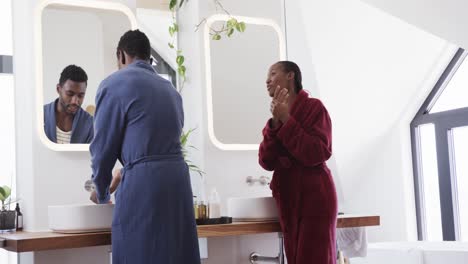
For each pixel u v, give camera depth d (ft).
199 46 10.05
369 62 15.03
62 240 6.89
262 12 10.74
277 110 8.00
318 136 7.95
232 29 10.33
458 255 13.04
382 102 16.17
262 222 8.50
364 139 16.62
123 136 7.00
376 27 14.40
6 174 12.95
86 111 8.99
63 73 8.84
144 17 9.98
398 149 17.06
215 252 9.44
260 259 9.49
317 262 7.88
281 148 8.26
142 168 6.79
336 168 16.71
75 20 9.03
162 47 10.19
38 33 8.70
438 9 12.35
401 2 12.46
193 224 7.07
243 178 10.18
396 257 13.96
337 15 13.66
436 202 17.02
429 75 16.40
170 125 7.06
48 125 8.63
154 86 7.09
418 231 17.07
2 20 13.03
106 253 8.59
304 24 13.46
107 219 7.32
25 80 8.72
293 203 8.11
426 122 16.94
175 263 6.81
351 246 9.73
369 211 17.16
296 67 8.52
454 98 16.60
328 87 14.93
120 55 7.59
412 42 15.28
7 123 13.09
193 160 10.06
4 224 8.23
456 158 16.66
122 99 6.91
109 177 7.16
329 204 8.02
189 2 10.25
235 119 10.25
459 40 13.06
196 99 10.08
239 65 10.40
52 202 8.55
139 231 6.69
